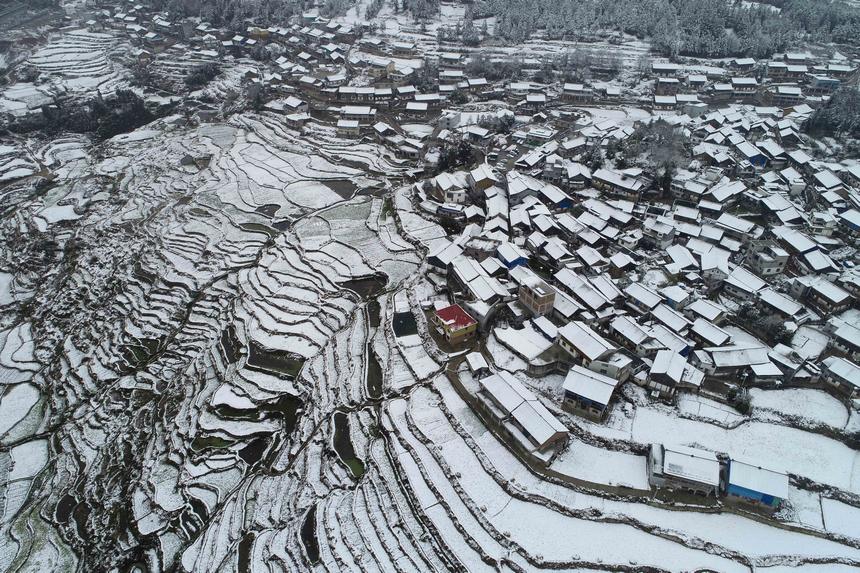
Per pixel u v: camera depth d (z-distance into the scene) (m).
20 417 76.00
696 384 57.25
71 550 59.00
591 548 46.56
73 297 94.19
